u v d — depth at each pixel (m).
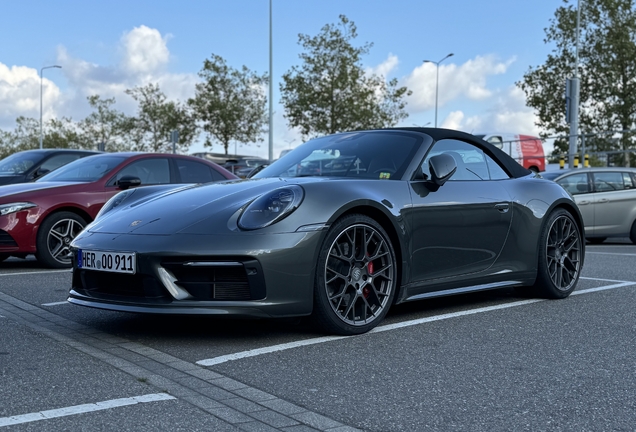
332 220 3.46
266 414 2.37
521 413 2.40
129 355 3.17
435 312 4.27
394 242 3.79
